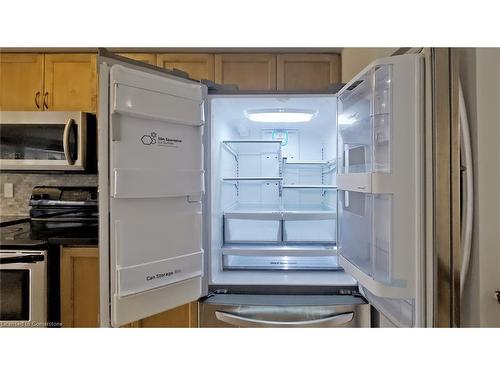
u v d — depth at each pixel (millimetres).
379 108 943
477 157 877
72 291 1645
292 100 1407
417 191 873
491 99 881
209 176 1331
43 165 1853
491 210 877
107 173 956
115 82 938
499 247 874
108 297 969
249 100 1404
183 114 1112
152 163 1044
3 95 1984
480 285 875
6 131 1853
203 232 1334
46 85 1980
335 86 1357
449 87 841
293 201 1779
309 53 1948
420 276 872
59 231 1803
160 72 1100
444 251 843
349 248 1267
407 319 959
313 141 1783
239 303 1260
